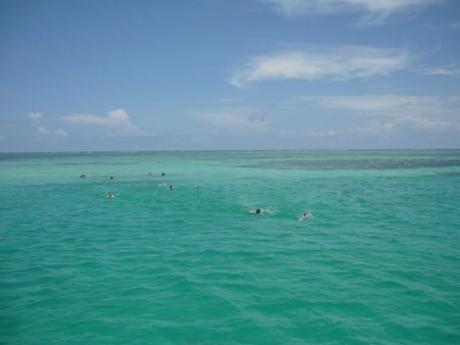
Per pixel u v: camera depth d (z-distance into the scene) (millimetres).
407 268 13516
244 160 104938
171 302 10891
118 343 8805
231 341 8844
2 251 16109
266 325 9555
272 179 48031
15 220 22797
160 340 8914
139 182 45219
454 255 15023
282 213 24719
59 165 82500
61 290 11805
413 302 10750
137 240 17906
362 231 19391
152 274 13148
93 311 10375
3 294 11523
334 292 11469
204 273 13195
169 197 32469
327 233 19031
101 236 18750
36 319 9953
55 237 18578
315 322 9680
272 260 14562
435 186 38969
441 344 8711
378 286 11898
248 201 29828
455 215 23469
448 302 10734
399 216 23234
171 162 95688
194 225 21250
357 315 10031
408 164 76000
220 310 10367
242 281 12422
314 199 30469
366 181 44375
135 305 10711
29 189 38500
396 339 8891
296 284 12125
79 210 26266
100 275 13094
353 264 13984
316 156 135125
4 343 8812
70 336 9117
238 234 18969
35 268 13875
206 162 94750
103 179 49062
